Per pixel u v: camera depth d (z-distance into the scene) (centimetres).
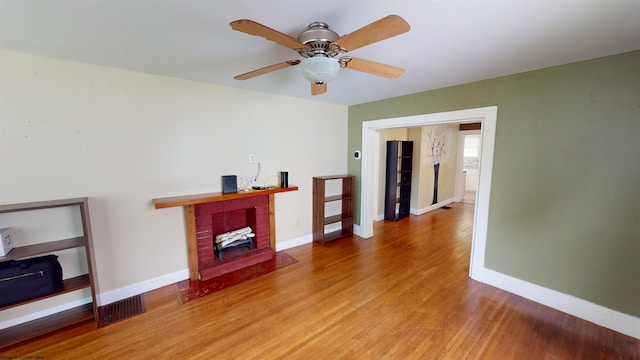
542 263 243
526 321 221
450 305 243
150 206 263
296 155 377
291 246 387
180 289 270
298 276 297
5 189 199
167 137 268
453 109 293
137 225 257
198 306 241
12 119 198
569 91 217
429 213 588
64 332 205
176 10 133
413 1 124
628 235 200
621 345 194
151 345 194
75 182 224
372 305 243
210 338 201
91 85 225
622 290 204
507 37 166
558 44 177
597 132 207
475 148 898
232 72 247
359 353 187
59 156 216
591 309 219
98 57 206
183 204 255
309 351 189
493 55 198
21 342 194
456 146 700
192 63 220
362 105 408
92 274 214
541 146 235
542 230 240
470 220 527
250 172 331
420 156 554
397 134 551
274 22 147
